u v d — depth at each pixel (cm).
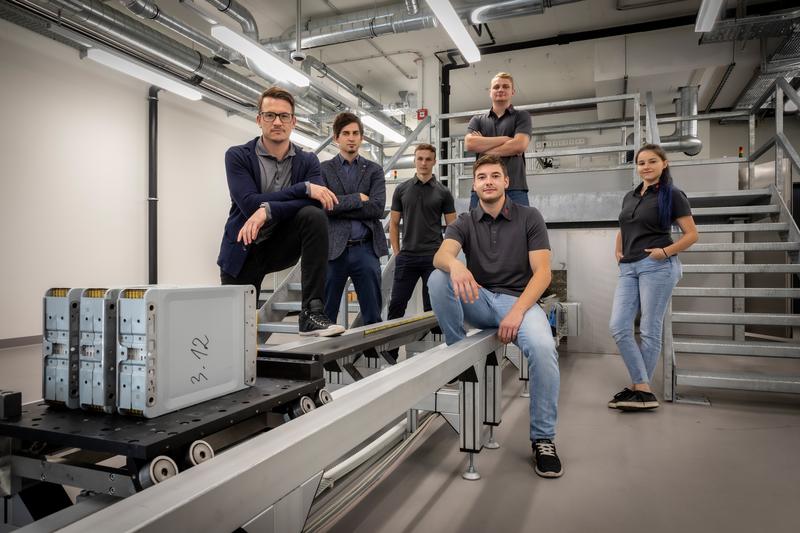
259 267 174
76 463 87
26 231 515
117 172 611
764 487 165
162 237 679
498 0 474
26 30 512
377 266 269
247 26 535
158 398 87
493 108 296
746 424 235
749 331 632
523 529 137
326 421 80
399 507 150
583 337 432
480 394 168
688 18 599
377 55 713
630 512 147
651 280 256
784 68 566
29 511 96
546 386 179
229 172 165
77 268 564
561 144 980
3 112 495
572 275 436
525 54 712
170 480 59
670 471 178
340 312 338
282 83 585
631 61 640
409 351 282
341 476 160
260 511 65
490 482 169
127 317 87
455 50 690
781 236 350
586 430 226
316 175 179
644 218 258
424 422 228
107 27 479
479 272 203
